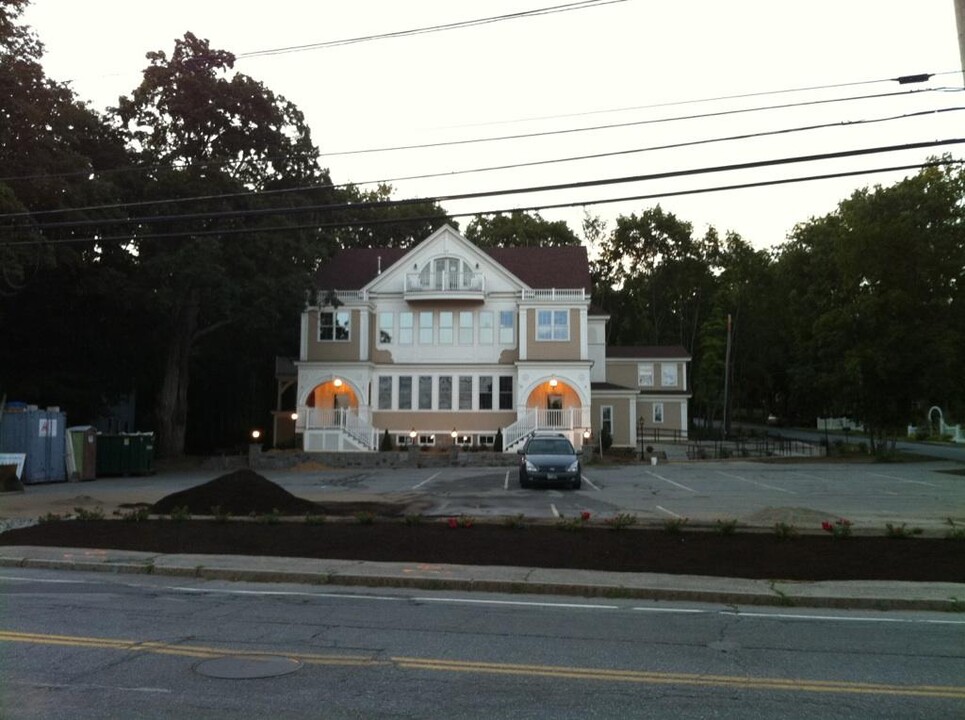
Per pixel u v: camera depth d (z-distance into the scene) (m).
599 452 39.91
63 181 30.38
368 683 6.72
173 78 36.78
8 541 14.84
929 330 38.59
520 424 41.41
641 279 77.50
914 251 38.84
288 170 39.16
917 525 16.83
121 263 37.34
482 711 6.04
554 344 43.19
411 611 9.88
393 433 44.12
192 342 41.69
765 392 84.88
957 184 39.19
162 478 32.94
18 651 7.68
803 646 8.27
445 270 44.16
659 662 7.53
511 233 73.19
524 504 21.62
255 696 6.32
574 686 6.71
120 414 49.12
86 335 38.78
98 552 13.77
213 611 9.73
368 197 64.12
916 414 42.12
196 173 35.62
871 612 10.17
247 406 55.25
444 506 21.03
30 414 29.61
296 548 13.85
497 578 11.58
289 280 38.00
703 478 30.09
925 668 7.41
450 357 44.34
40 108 29.34
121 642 8.06
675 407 56.22
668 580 11.50
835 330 42.00
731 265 76.12
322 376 43.66
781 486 27.05
